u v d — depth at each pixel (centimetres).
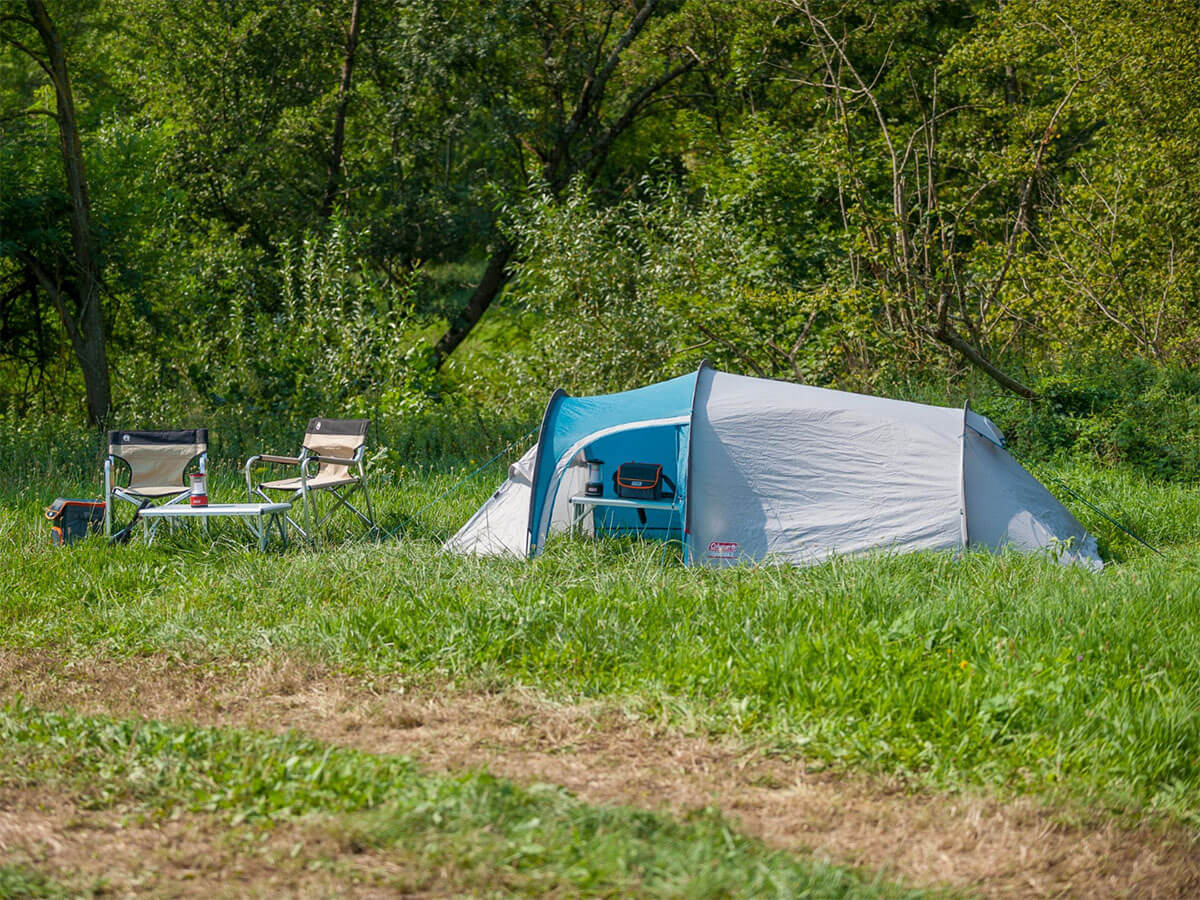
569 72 3130
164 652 759
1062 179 2378
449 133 3042
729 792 521
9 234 2072
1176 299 1888
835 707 602
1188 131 1884
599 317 2161
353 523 1209
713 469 1023
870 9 2645
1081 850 471
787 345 2062
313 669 707
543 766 551
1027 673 630
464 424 1819
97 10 2433
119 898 409
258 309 2411
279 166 3097
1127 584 833
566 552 994
